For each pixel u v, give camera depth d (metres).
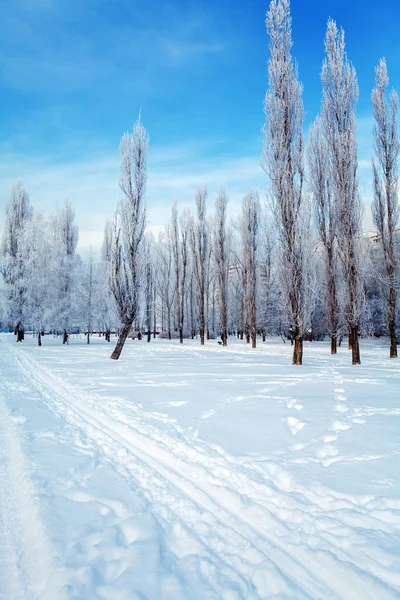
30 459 4.56
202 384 9.91
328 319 24.25
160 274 52.59
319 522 3.11
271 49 16.31
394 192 20.52
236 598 2.31
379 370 13.41
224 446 4.92
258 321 41.41
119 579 2.45
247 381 10.43
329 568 2.59
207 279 47.16
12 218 38.03
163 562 2.67
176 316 54.22
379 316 33.19
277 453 4.64
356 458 4.39
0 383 10.70
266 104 16.19
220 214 34.12
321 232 23.73
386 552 2.67
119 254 19.06
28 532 3.06
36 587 2.43
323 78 18.25
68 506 3.43
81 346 30.91
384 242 20.92
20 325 36.66
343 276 17.94
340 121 17.91
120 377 11.50
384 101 20.67
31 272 32.84
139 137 19.27
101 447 5.23
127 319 18.78
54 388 10.08
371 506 3.29
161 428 5.83
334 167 18.25
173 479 4.13
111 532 3.01
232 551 2.80
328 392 8.62
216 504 3.54
